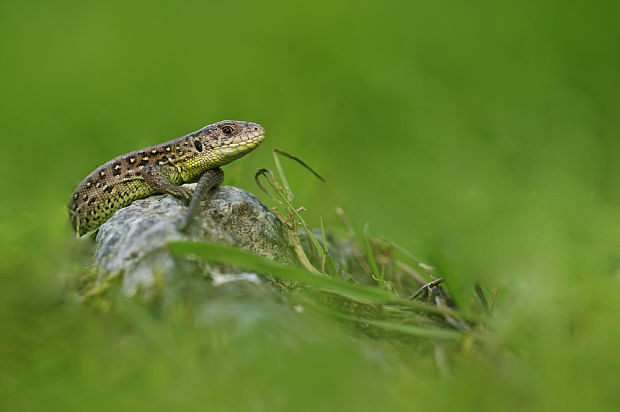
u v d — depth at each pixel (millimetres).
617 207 702
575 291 643
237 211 658
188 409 605
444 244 694
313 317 627
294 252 664
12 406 609
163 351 615
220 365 612
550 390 612
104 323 628
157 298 627
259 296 627
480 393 611
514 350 627
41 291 644
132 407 607
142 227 641
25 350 624
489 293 664
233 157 681
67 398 610
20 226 677
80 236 676
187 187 672
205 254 625
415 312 644
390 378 616
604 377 616
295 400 606
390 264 695
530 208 699
